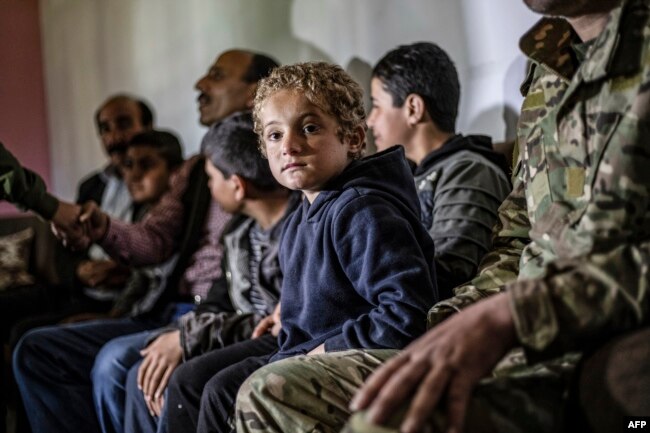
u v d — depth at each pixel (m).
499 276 1.02
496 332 0.70
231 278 1.67
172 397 1.32
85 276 2.42
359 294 1.13
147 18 3.10
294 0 2.46
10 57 3.72
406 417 0.65
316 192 1.23
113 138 2.75
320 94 1.16
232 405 1.18
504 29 1.84
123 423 1.68
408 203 1.20
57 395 1.81
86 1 3.45
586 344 0.72
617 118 0.79
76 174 3.68
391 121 1.66
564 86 0.92
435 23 2.02
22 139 3.76
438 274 1.34
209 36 2.81
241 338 1.54
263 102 1.19
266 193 1.59
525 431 0.71
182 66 2.95
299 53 2.46
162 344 1.57
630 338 0.69
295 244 1.23
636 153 0.77
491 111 1.90
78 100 3.59
